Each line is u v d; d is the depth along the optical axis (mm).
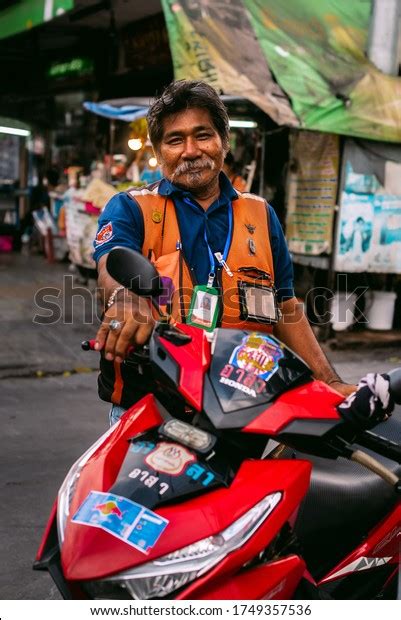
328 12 6676
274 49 6133
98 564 1513
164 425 1719
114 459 1735
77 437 4609
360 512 2256
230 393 1674
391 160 6852
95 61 11766
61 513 1680
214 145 2229
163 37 10094
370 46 6699
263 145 7121
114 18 10484
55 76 13070
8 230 13016
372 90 6289
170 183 2299
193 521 1538
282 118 5773
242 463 1689
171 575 1498
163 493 1585
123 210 2287
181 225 2273
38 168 14219
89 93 12172
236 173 7488
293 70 6074
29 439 4539
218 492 1604
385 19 6680
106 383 2303
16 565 3037
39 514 3516
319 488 2246
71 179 11211
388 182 6898
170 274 2229
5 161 14094
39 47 12781
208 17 6094
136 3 9695
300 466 1679
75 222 9383
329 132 6125
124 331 1822
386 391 1664
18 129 13336
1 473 3990
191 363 1730
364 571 2203
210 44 5953
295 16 6508
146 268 1769
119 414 2299
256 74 5926
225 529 1536
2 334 6996
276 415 1644
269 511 1581
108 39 11492
